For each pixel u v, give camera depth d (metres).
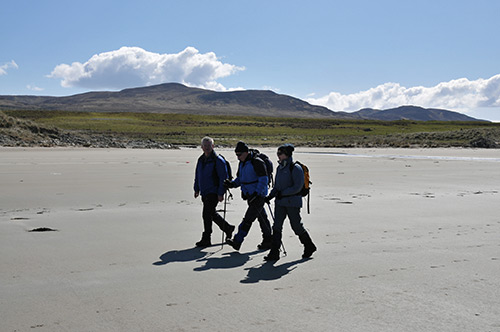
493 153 47.84
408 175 20.70
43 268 5.65
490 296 4.76
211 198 7.16
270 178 7.09
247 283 5.17
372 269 5.77
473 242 7.32
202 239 7.11
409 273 5.59
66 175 18.55
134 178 17.89
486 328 3.94
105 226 8.40
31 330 3.80
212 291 4.87
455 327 3.95
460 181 18.02
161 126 135.75
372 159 35.22
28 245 6.83
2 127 53.94
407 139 85.81
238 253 6.70
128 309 4.30
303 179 6.29
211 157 7.21
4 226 8.28
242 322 4.02
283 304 4.48
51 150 41.12
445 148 64.25
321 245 7.13
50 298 4.59
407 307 4.43
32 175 18.28
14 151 37.50
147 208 10.63
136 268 5.72
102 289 4.88
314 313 4.25
